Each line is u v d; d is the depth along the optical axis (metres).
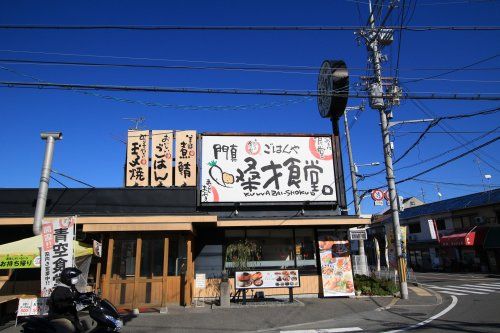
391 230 17.97
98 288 13.45
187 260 14.04
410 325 9.99
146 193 15.90
